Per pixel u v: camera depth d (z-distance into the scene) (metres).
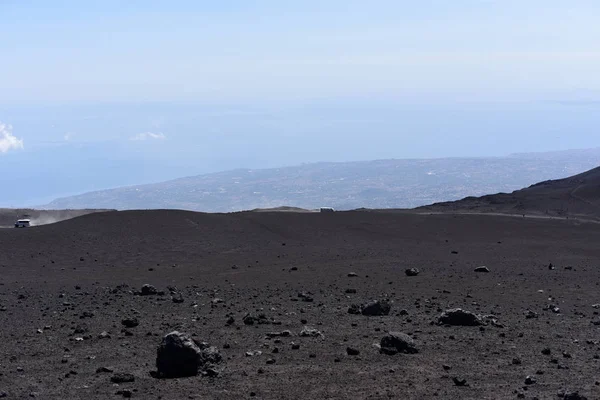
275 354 18.98
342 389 15.47
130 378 16.41
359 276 37.41
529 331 22.50
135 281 37.28
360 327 23.03
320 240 51.62
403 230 55.62
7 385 16.23
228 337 21.42
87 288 34.84
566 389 14.96
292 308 27.52
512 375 16.67
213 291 33.00
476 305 28.45
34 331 23.27
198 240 50.06
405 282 35.25
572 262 43.78
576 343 20.59
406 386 15.68
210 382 16.12
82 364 18.30
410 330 22.47
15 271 40.91
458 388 15.48
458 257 45.34
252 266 41.94
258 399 14.79
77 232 50.91
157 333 22.31
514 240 53.00
